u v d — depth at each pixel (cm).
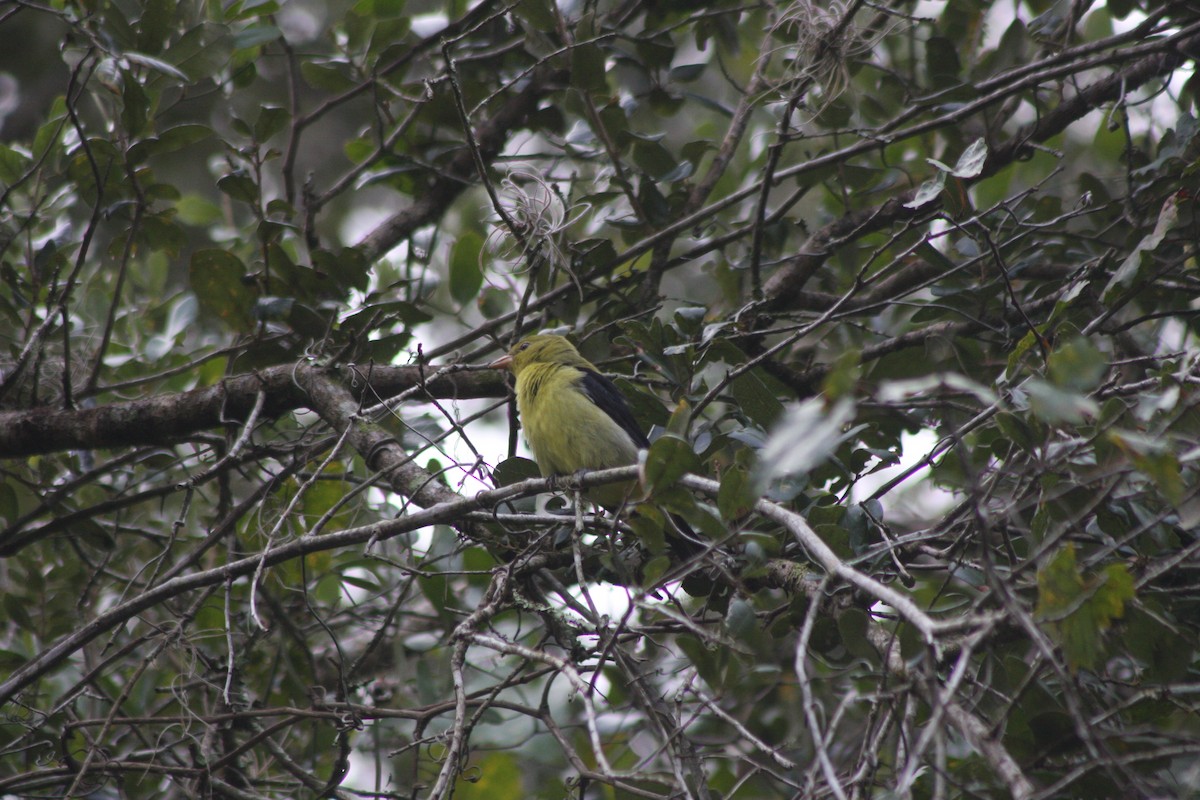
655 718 745
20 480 1055
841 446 956
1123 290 793
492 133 1248
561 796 1049
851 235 1050
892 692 564
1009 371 750
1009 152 1160
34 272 1083
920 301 1076
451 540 1049
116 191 1073
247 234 1388
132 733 1084
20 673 796
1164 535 708
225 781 943
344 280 1071
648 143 1132
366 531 784
